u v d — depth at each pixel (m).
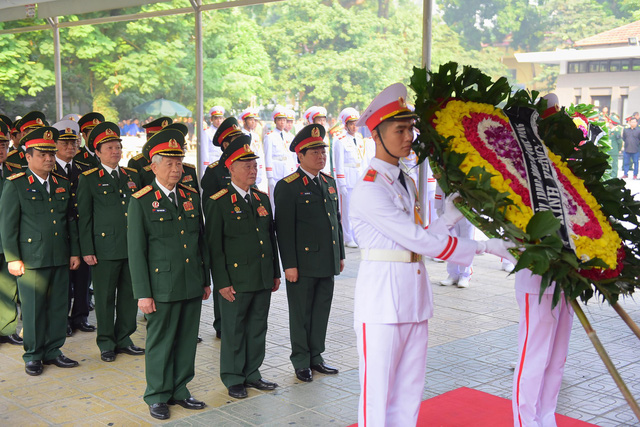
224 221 4.61
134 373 5.22
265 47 14.39
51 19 11.07
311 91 14.27
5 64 14.37
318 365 5.12
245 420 4.24
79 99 14.53
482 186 3.00
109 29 14.38
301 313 4.94
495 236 3.17
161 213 4.38
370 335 3.31
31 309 5.17
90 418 4.31
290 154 11.36
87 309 6.47
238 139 4.70
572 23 10.96
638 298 7.59
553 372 3.98
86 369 5.32
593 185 3.58
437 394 4.61
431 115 3.29
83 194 5.48
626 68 9.16
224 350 4.70
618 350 5.68
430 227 3.38
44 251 5.18
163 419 4.27
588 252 3.12
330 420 4.22
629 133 9.00
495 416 4.20
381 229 3.27
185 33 14.54
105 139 5.59
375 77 13.98
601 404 4.49
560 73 9.73
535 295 3.78
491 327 6.39
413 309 3.33
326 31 14.05
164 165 4.39
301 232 4.91
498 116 3.45
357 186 3.38
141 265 4.30
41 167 5.29
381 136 3.35
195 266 4.47
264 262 4.70
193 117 14.38
